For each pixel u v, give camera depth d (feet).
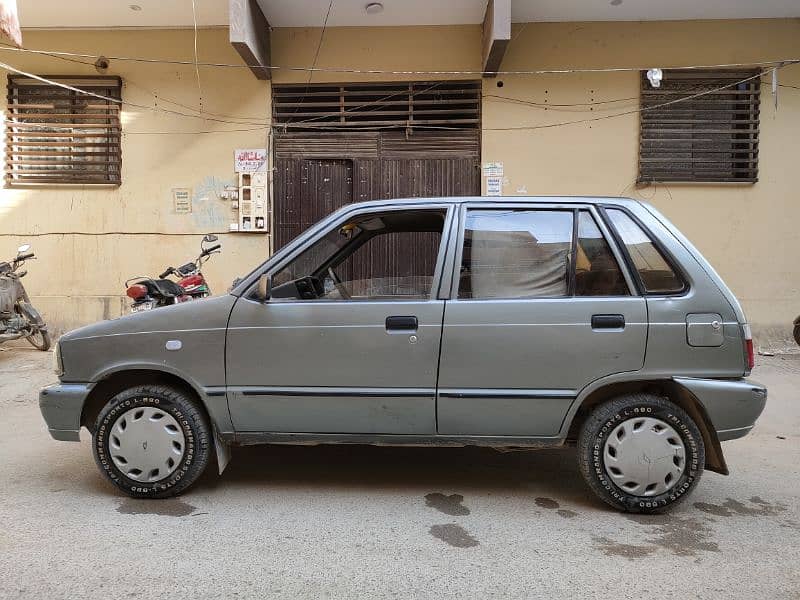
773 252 24.73
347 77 25.27
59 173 25.80
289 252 10.79
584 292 10.25
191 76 25.39
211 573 8.23
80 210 25.82
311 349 10.30
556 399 10.00
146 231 25.75
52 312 25.94
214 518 10.00
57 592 7.72
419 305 10.25
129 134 25.62
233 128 25.41
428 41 25.02
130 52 25.43
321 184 25.61
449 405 10.18
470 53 24.90
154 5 23.27
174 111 25.49
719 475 12.29
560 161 24.99
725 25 24.39
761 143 24.62
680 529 9.71
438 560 8.63
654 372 9.86
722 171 24.80
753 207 24.70
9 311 22.49
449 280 10.36
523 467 12.58
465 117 25.50
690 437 9.91
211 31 25.27
